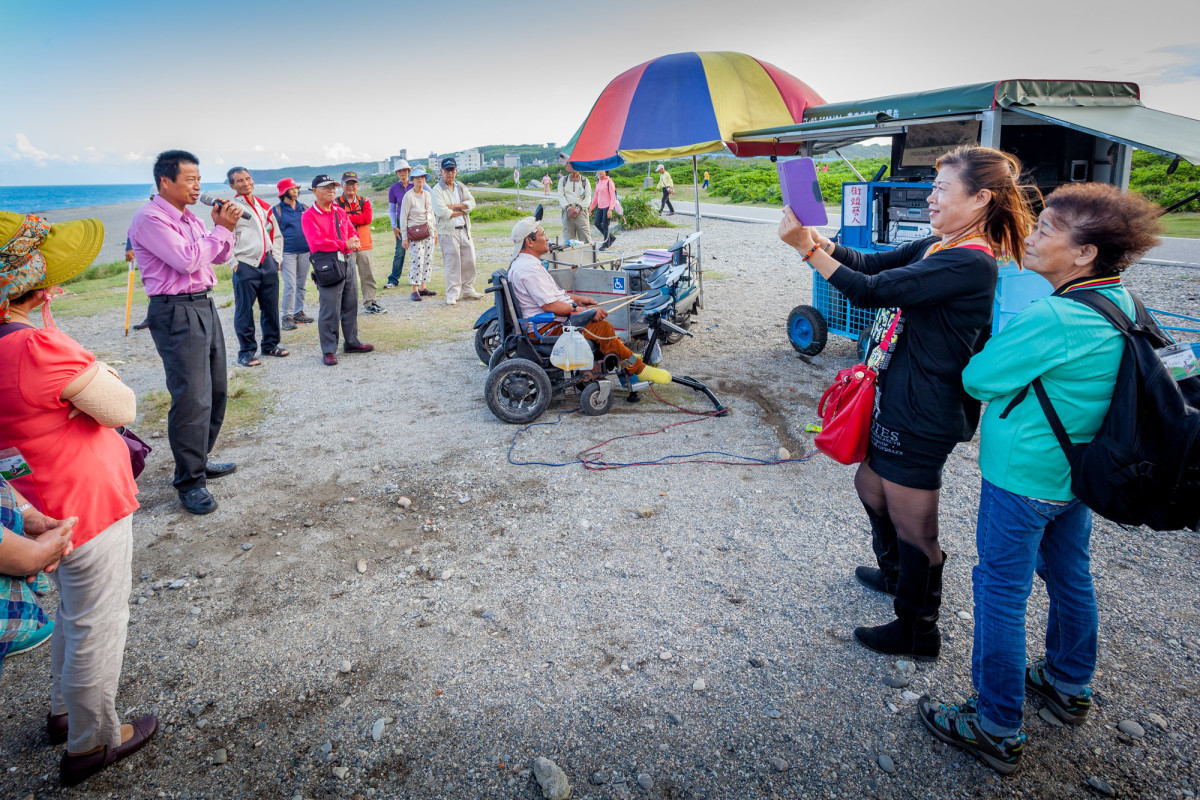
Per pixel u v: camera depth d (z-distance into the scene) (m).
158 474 4.95
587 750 2.49
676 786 2.33
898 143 6.48
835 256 2.90
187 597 3.49
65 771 2.42
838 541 3.77
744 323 8.59
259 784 2.41
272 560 3.81
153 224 3.97
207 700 2.80
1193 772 2.29
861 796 2.27
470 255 10.46
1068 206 2.03
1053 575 2.43
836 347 7.44
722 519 4.04
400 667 2.95
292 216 9.05
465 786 2.37
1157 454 1.89
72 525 2.03
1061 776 2.31
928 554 2.66
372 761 2.48
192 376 4.23
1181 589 3.23
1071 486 2.05
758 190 27.28
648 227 19.56
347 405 6.26
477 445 5.23
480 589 3.47
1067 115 5.02
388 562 3.75
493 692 2.78
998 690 2.26
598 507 4.23
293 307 9.28
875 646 2.89
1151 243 2.00
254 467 5.02
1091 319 1.99
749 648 2.97
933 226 2.45
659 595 3.36
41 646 3.21
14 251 2.10
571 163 7.19
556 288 5.75
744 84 6.75
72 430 2.25
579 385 5.82
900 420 2.50
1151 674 2.71
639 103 6.76
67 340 2.20
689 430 5.36
